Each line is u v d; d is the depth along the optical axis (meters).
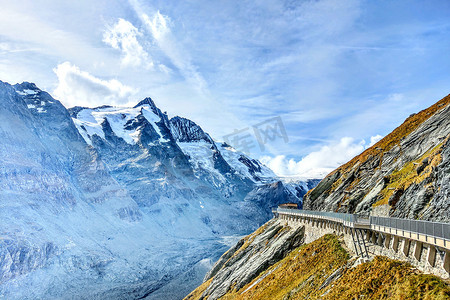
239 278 79.31
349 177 82.81
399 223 35.59
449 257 28.53
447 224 28.19
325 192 89.44
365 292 34.09
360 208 61.19
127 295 178.38
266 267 73.88
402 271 32.62
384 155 75.00
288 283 53.44
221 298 77.19
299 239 74.06
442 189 39.34
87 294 179.12
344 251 48.31
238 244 116.56
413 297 28.62
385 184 60.59
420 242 32.38
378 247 40.38
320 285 44.00
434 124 62.97
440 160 43.16
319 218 65.12
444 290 27.03
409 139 67.62
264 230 102.44
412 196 45.66
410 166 59.09
